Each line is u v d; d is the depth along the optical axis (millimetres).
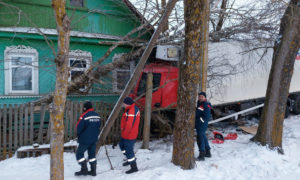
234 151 5484
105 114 6605
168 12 4332
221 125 9148
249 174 4367
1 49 7434
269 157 5059
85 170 4316
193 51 4277
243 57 8219
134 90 7211
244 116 9422
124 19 9398
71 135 6281
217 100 7664
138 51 7570
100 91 8523
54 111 3041
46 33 7527
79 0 8672
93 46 8750
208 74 7293
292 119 9531
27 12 7758
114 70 8273
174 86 7234
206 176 4227
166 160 5031
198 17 4199
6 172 4586
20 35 7352
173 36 8000
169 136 7363
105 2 9039
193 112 4414
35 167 4828
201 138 4961
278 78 5465
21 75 7734
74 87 7148
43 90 7977
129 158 4391
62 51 2953
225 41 8211
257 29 7953
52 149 3080
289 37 5344
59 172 3102
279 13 7562
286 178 4270
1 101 7406
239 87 8219
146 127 6129
